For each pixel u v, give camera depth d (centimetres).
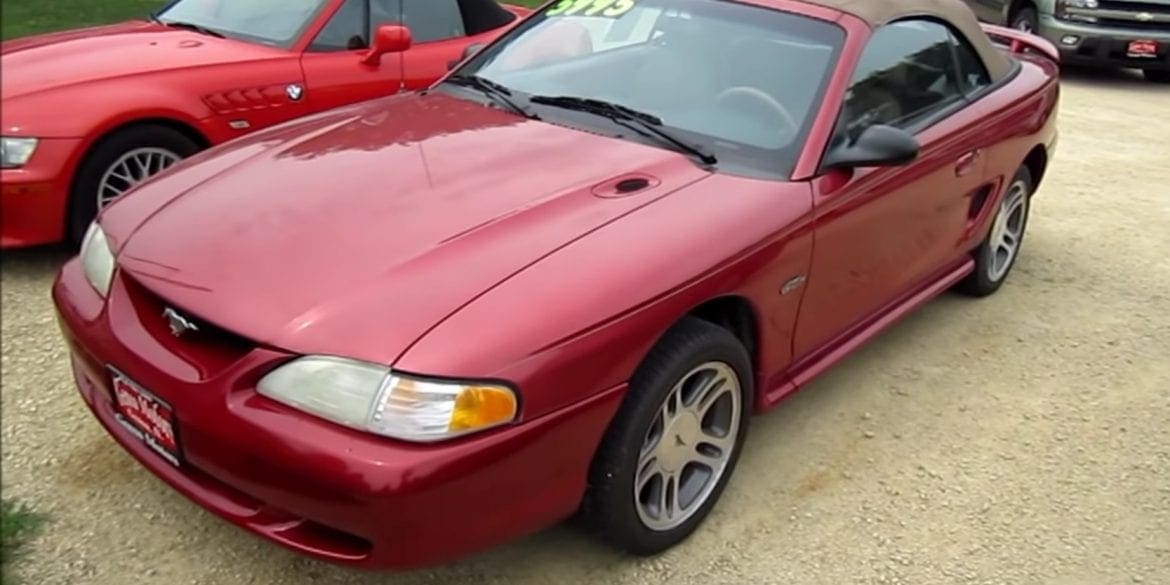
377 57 577
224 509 274
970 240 480
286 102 545
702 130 368
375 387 253
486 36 637
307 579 303
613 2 433
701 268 305
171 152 508
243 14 588
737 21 405
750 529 342
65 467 340
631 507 303
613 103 382
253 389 263
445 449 253
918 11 435
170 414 273
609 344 278
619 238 302
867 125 385
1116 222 666
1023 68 524
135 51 530
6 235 466
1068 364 472
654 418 302
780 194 342
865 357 463
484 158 342
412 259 282
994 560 338
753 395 348
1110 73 1273
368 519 253
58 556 302
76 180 475
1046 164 540
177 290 280
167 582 297
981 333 495
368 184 321
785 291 343
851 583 322
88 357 300
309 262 281
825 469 379
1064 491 378
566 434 274
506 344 261
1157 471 395
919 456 391
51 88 478
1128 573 338
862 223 376
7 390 380
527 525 277
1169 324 521
